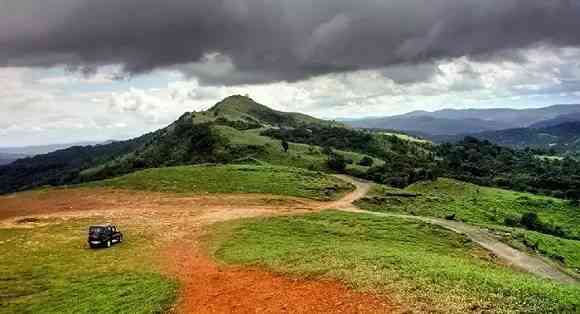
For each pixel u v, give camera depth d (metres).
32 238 58.81
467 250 63.97
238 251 47.06
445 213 103.75
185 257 47.31
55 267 45.34
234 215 73.12
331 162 169.62
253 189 98.31
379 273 31.42
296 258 39.16
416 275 30.20
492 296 25.98
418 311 24.69
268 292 31.64
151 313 29.95
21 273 43.44
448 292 26.80
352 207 91.62
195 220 68.88
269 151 179.50
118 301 32.91
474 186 162.25
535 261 68.31
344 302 27.42
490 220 112.31
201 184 100.62
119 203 84.12
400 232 66.44
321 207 87.25
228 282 35.72
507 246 75.31
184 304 31.92
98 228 53.72
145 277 39.69
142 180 104.06
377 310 25.55
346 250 40.78
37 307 33.75
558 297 25.92
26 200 88.81
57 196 92.00
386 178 158.75
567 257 83.50
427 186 155.88
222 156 172.00
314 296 29.25
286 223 66.00
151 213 75.06
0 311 33.34
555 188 186.50
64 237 59.19
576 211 140.00
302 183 106.44
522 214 132.00
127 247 53.44
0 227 65.88
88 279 40.59
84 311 31.47
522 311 24.05
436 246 61.41
